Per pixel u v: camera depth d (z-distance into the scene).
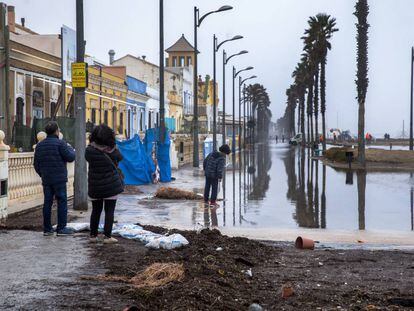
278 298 6.67
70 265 7.86
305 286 7.35
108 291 6.46
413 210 17.88
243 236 11.85
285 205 18.94
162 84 26.47
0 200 11.80
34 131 17.48
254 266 8.57
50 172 10.30
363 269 8.52
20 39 34.97
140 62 74.81
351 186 26.67
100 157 9.77
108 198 9.83
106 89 43.22
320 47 68.00
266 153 73.31
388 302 6.62
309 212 17.12
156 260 8.20
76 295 6.29
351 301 6.61
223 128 54.47
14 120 26.34
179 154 41.12
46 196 10.35
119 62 75.00
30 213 13.62
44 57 30.94
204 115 93.25
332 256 9.58
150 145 25.11
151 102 60.38
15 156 12.99
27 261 8.12
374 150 49.16
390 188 25.64
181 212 15.84
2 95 25.61
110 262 8.09
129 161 23.62
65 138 18.28
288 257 9.43
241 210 17.28
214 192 17.78
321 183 28.27
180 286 6.65
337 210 17.73
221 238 10.41
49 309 5.76
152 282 6.84
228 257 8.75
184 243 9.35
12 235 10.44
